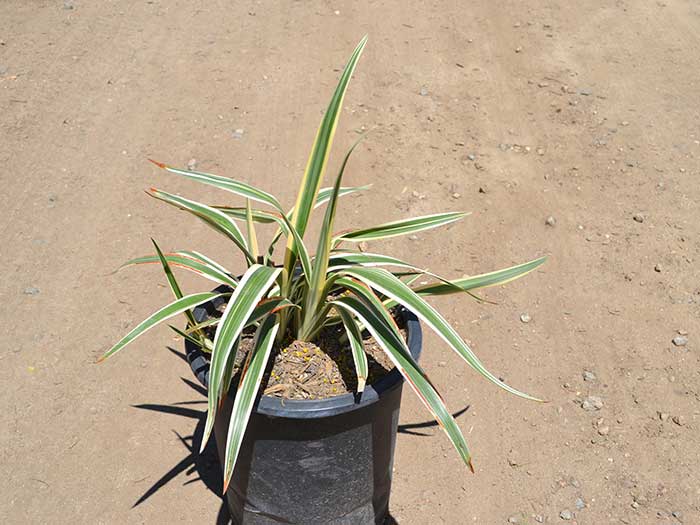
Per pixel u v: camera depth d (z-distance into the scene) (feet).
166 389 9.20
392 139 13.56
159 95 14.38
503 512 7.98
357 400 5.93
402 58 15.87
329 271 6.41
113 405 8.95
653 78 15.48
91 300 10.28
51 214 11.61
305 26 16.92
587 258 11.26
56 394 9.01
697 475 8.32
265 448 6.36
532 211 12.12
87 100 14.10
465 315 10.38
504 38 16.76
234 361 6.15
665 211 12.12
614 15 17.84
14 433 8.52
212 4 17.72
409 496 8.14
